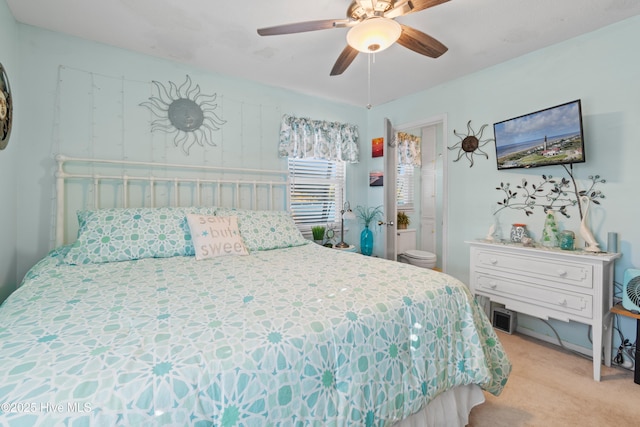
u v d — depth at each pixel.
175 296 1.23
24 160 2.05
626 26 1.99
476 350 1.39
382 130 3.75
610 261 1.96
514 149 2.47
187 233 2.12
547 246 2.25
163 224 2.09
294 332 0.95
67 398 0.63
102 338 0.86
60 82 2.14
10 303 1.15
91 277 1.52
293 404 0.86
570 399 1.70
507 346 2.35
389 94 3.38
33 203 2.08
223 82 2.80
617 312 1.87
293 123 3.21
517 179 2.56
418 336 1.24
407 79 2.95
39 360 0.74
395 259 3.46
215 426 0.74
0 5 1.71
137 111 2.42
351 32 1.59
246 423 0.77
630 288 1.85
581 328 2.26
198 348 0.82
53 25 2.05
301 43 2.26
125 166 2.38
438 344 1.31
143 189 2.46
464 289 1.52
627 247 2.01
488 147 2.74
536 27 2.06
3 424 0.56
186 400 0.71
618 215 2.05
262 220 2.51
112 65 2.31
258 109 3.02
